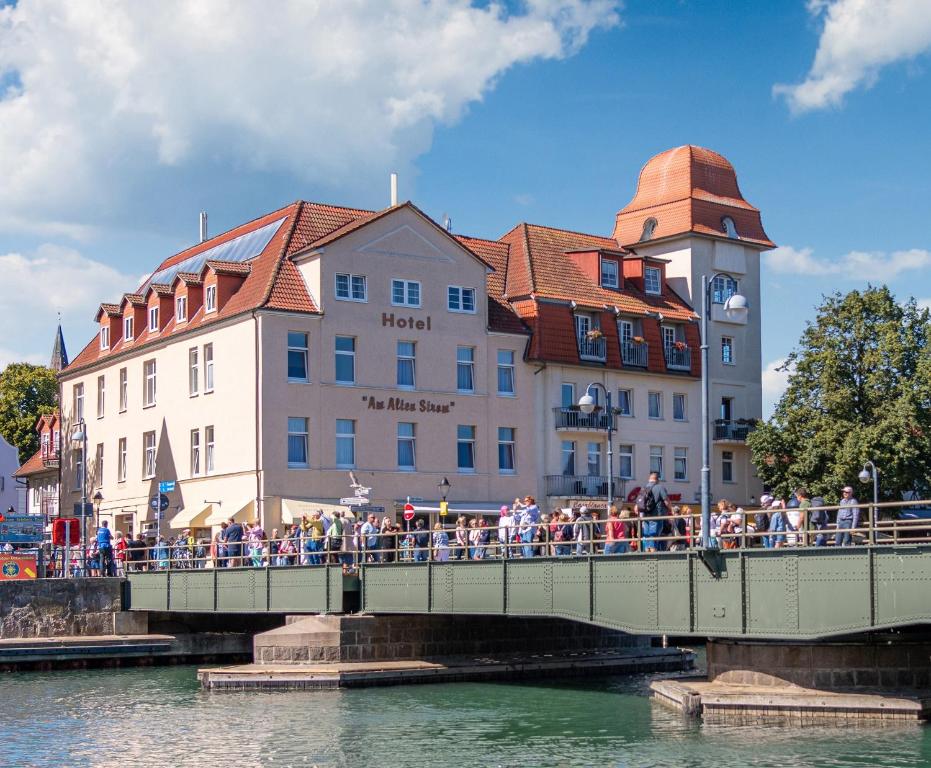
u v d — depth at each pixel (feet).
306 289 187.62
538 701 117.70
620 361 213.25
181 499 198.90
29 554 165.27
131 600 161.99
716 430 225.35
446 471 195.00
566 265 218.38
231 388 187.21
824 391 206.28
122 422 220.23
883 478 198.29
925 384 199.41
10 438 324.19
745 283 233.76
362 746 97.25
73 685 136.67
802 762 86.79
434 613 124.88
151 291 211.41
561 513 119.75
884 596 91.61
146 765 92.73
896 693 102.06
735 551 100.17
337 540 141.69
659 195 233.14
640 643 152.56
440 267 197.36
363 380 188.65
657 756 90.94
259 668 131.95
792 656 107.14
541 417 204.85
